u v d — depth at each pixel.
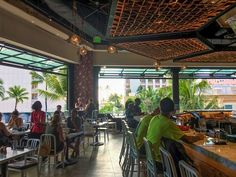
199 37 7.51
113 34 7.45
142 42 7.95
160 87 17.75
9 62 10.40
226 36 10.13
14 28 8.59
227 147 2.88
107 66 15.09
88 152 9.02
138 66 15.15
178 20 6.23
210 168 2.91
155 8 5.42
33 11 7.96
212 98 17.78
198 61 11.40
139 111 10.64
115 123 14.66
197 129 5.22
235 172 2.32
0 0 6.67
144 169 5.61
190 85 17.03
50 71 13.25
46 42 10.59
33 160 5.24
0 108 23.33
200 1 5.05
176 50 9.23
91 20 10.18
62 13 9.24
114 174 6.36
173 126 3.52
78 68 14.58
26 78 23.78
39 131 7.64
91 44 13.03
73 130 8.31
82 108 13.84
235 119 8.00
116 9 5.49
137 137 4.90
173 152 2.80
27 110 23.25
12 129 8.38
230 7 5.38
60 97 15.84
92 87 14.73
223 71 16.64
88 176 6.20
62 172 6.54
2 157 3.89
